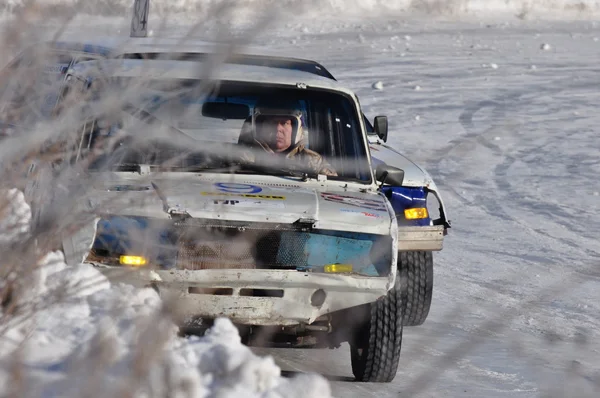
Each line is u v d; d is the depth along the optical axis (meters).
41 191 12.39
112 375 9.14
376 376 16.50
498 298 25.06
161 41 11.70
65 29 11.46
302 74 19.03
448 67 83.12
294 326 16.14
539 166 47.66
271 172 17.30
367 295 15.69
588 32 122.38
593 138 55.53
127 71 12.72
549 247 32.47
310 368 17.47
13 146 11.41
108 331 9.97
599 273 28.67
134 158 15.86
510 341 20.52
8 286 10.91
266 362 10.41
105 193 14.13
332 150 18.19
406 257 21.05
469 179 44.28
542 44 100.50
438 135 54.44
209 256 14.88
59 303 11.28
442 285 26.58
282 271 15.01
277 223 15.15
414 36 104.38
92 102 12.20
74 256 13.83
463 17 134.50
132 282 13.91
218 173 16.70
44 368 9.57
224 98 17.80
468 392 16.17
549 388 16.84
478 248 32.06
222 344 10.99
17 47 10.34
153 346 9.05
